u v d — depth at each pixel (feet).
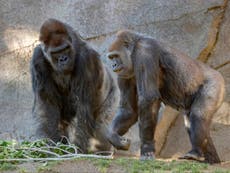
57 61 53.52
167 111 65.57
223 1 66.23
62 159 46.70
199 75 54.13
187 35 66.85
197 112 52.85
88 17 70.85
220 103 54.19
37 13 73.92
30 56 73.82
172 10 67.46
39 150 49.39
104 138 57.31
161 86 54.13
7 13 75.41
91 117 55.67
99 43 69.77
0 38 75.41
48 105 55.77
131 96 52.90
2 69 74.95
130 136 66.18
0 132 73.82
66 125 59.26
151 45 51.06
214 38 66.85
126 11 69.31
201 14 66.59
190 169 44.14
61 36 53.57
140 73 49.78
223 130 66.03
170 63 53.21
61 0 72.74
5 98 74.33
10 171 44.09
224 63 67.00
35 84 55.67
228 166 54.54
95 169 43.55
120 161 45.34
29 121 72.18
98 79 56.03
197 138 51.90
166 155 67.00
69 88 56.08
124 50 51.13
